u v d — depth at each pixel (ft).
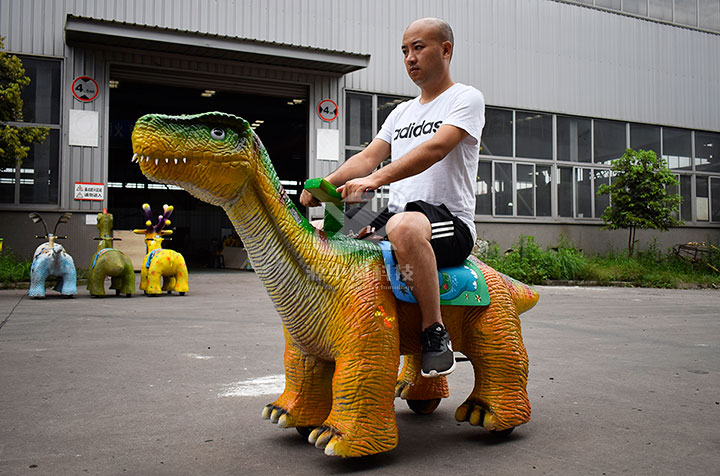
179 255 31.65
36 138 37.40
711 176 64.03
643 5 61.11
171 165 6.68
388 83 50.70
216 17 44.98
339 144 49.34
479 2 53.93
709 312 27.63
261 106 66.18
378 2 50.37
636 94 60.39
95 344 16.62
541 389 12.42
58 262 28.84
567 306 29.81
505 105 54.54
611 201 53.93
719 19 65.00
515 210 54.90
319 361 8.44
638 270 48.21
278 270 7.43
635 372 14.20
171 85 46.29
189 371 13.44
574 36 57.77
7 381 12.29
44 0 41.01
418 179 8.89
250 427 9.46
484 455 8.25
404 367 10.55
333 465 7.79
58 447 8.41
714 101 64.39
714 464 7.97
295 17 47.47
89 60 41.98
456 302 8.36
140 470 7.55
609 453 8.39
